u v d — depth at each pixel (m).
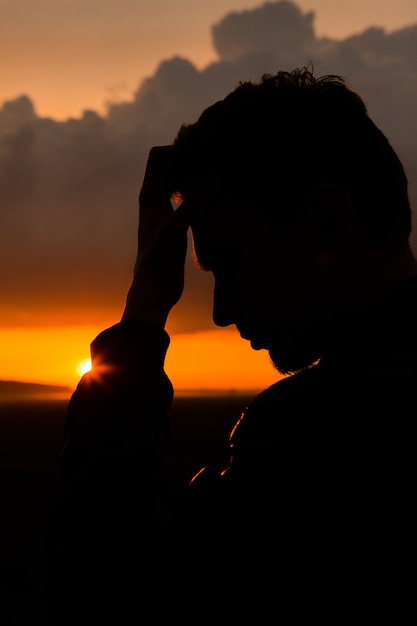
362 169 0.82
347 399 0.74
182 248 0.98
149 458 0.85
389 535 0.69
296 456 0.75
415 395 0.72
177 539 0.81
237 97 0.88
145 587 0.79
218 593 0.76
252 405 0.85
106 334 0.95
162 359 0.95
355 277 0.81
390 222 0.82
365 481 0.71
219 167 0.88
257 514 0.75
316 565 0.71
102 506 0.82
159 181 1.09
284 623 0.71
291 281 0.83
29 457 55.66
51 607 0.83
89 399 0.92
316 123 0.83
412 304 0.75
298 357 0.84
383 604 0.68
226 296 0.89
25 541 21.77
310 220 0.82
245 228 0.86
